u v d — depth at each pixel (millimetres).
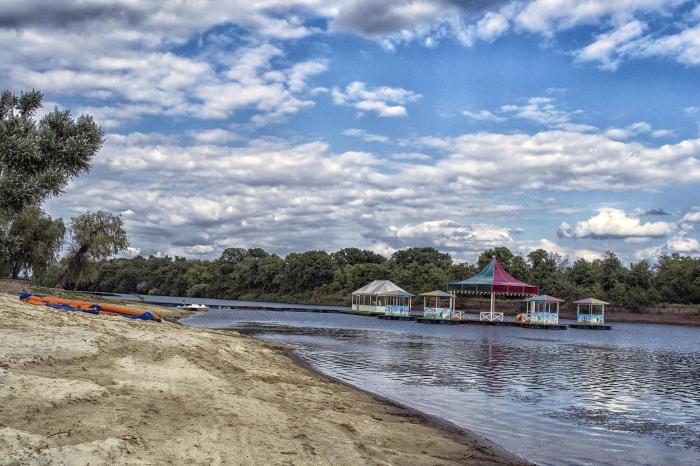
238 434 9711
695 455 12289
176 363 16094
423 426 13547
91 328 18797
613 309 110812
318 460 9094
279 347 31578
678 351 40719
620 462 11609
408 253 150500
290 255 153250
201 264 172000
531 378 23391
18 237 28609
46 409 9039
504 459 11203
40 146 23812
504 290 70562
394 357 29969
